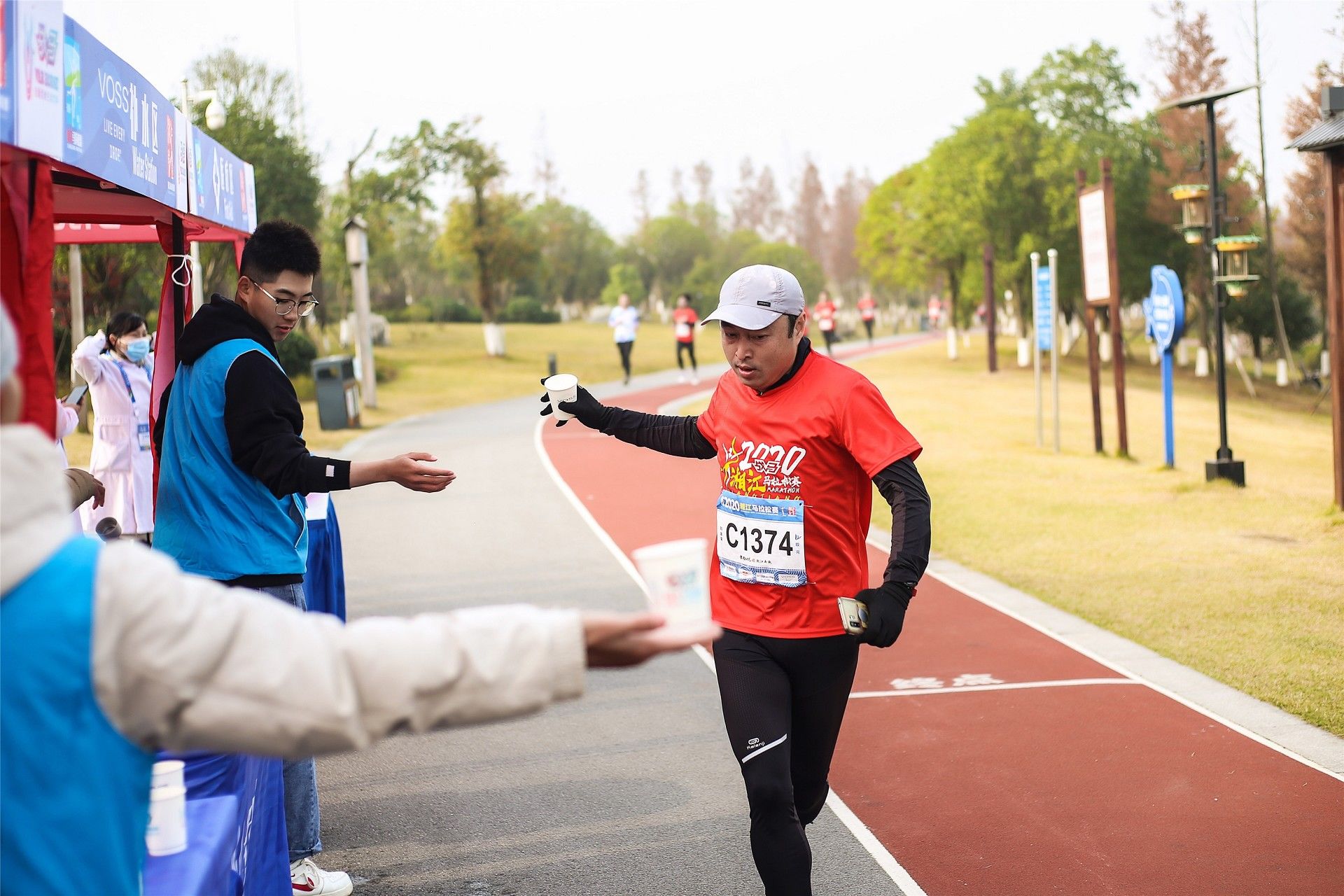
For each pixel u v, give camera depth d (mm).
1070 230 44031
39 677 1365
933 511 12805
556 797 5293
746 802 5219
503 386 34094
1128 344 55562
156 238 7316
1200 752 5668
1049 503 13203
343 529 12234
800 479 3660
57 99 3162
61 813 1380
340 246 36719
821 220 162625
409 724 1524
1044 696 6613
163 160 4598
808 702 3816
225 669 1454
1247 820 4875
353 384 23109
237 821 2889
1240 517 12047
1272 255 43844
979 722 6223
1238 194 46781
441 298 72875
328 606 4988
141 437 9000
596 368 40594
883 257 68625
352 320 43812
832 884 4398
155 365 5402
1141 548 10625
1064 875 4430
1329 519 11727
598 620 1610
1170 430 15820
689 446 4090
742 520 3768
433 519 12758
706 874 4473
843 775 5559
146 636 1423
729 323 3580
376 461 3586
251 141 30422
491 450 18484
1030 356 46906
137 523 8977
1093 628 8055
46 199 3109
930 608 8727
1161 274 15703
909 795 5277
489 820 5031
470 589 9555
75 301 15844
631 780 5500
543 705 1563
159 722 1454
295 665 1474
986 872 4477
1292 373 47094
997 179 44688
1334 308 11914
